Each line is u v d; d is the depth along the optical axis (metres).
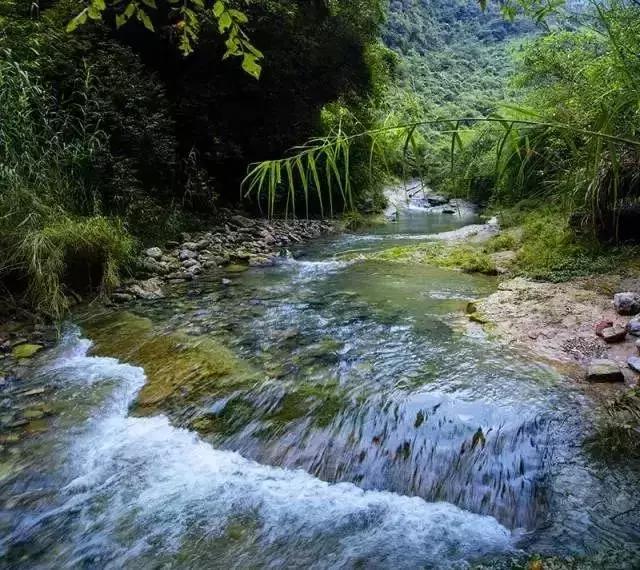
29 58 5.85
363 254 7.03
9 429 2.88
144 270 5.69
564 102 5.09
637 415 2.50
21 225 4.48
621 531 1.96
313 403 2.93
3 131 4.73
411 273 5.79
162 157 7.32
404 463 2.49
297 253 7.33
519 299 4.31
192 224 7.86
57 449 2.74
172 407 3.08
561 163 4.70
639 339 3.17
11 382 3.40
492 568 1.91
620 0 2.29
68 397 3.22
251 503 2.37
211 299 4.95
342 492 2.42
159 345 3.83
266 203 10.16
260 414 2.91
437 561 1.99
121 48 7.30
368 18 13.20
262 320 4.27
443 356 3.37
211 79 9.06
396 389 2.96
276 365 3.38
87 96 6.38
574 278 4.68
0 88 4.89
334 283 5.45
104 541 2.18
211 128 9.02
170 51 8.56
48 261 4.48
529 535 2.04
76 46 6.67
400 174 14.48
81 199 5.67
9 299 4.42
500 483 2.29
